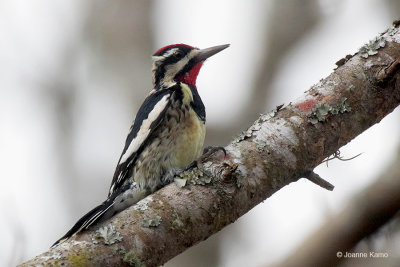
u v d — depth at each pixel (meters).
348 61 8.28
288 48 15.45
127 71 15.43
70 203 14.01
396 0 14.39
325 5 15.21
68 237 7.66
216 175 7.64
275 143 7.86
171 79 11.95
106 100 15.26
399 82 8.00
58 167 14.47
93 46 15.72
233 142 8.03
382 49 8.17
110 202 9.70
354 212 8.50
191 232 7.45
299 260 8.79
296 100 8.16
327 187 8.00
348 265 8.48
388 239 8.38
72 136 14.94
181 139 10.35
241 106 15.19
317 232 8.78
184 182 7.63
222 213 7.57
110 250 7.04
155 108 10.44
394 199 8.34
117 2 15.91
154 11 15.97
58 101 15.25
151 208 7.43
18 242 10.09
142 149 10.27
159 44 15.82
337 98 7.99
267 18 15.65
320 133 7.90
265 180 7.75
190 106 10.57
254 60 15.54
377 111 8.04
